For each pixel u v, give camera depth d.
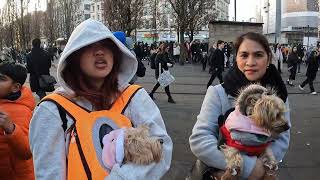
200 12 41.62
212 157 2.83
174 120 10.62
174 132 9.22
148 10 58.50
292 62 19.56
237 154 2.65
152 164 2.23
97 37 2.38
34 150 2.32
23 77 3.76
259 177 2.68
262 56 2.96
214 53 17.03
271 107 2.51
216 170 2.88
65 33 70.31
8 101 3.67
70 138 2.29
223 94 2.99
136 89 2.58
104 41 2.47
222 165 2.78
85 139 2.27
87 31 2.39
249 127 2.57
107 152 2.24
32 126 2.35
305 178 6.23
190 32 46.72
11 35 41.50
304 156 7.37
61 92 2.43
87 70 2.43
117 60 2.55
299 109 12.66
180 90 17.23
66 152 2.29
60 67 2.38
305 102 14.30
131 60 2.59
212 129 2.96
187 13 35.19
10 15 42.53
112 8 26.94
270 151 2.75
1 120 3.30
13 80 3.69
